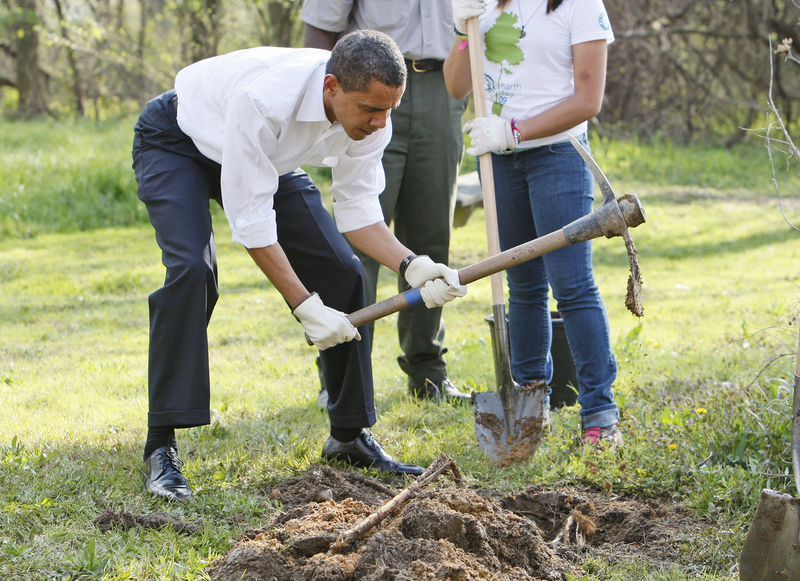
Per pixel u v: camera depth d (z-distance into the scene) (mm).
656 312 6832
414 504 2475
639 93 19344
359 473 3338
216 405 4285
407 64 4293
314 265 3213
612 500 3066
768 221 11719
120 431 3748
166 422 2998
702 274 8633
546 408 3893
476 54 3555
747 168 16281
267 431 3744
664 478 3156
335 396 3369
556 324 4375
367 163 3139
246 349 5664
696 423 3557
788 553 2209
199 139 2982
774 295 7363
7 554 2412
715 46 18969
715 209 12766
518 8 3617
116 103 24656
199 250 2977
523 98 3646
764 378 4035
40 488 2928
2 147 15398
